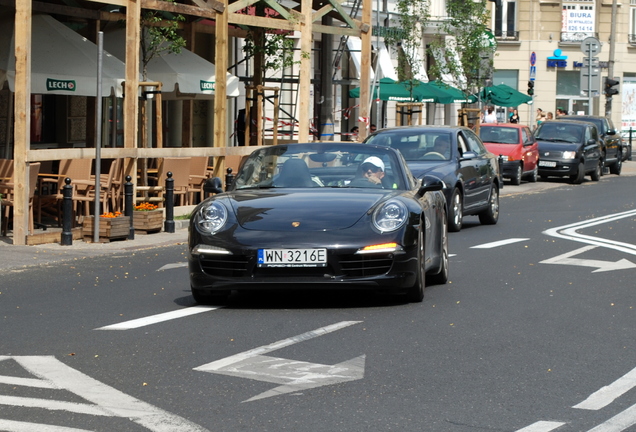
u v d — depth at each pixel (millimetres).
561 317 11172
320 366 8578
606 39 80000
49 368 8516
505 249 18234
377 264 11336
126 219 19812
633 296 12773
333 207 11758
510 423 6945
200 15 23656
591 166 43719
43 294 12969
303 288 11305
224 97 24359
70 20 27094
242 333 10039
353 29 30688
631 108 81812
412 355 9070
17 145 18516
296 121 37750
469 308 11672
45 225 20469
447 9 46719
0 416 6992
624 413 7223
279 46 31406
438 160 22047
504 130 40469
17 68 18297
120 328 10391
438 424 6906
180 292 13070
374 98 45656
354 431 6723
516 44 79000
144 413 7094
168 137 33594
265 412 7152
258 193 12500
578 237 20484
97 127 19250
